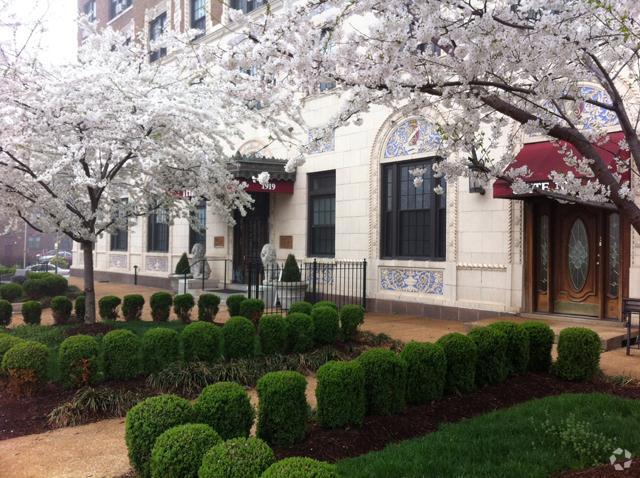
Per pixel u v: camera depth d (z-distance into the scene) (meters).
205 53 5.34
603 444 4.38
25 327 9.51
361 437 4.78
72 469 4.28
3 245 49.75
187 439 3.44
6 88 7.61
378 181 12.97
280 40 4.78
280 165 14.66
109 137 7.83
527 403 5.70
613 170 7.85
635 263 8.97
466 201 11.22
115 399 5.68
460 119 5.47
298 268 13.27
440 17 4.43
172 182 9.53
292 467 2.98
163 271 20.31
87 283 9.26
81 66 8.85
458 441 4.61
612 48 5.07
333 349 7.82
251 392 6.34
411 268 12.30
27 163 8.32
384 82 4.99
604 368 7.16
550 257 10.25
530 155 9.45
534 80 5.39
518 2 4.78
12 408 5.58
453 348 5.90
